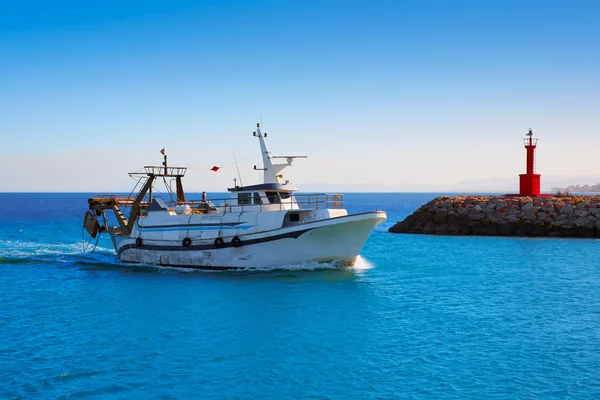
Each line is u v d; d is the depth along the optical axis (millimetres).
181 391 15547
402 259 43938
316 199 35562
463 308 25641
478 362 17922
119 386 15859
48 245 58156
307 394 15367
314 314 24250
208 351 19000
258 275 33062
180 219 36688
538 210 64250
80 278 34125
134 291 29422
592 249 50188
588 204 63219
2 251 50938
